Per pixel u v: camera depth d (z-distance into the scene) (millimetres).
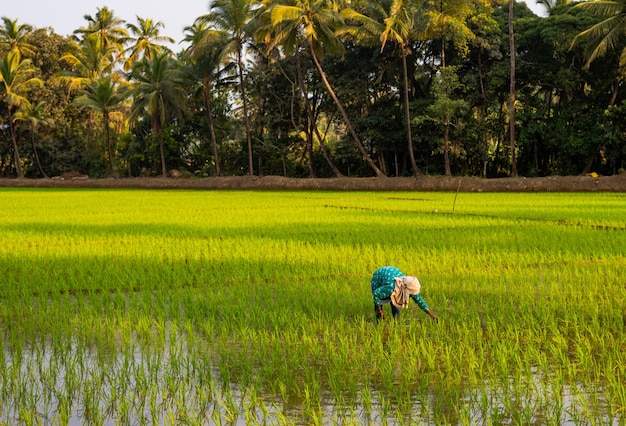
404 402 4965
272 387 5312
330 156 50125
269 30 38312
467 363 5805
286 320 7148
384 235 14562
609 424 4480
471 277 9695
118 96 51125
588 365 5676
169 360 6047
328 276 9883
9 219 19547
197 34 45375
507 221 17547
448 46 41062
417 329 6852
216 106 52469
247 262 11047
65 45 61969
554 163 42031
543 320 7074
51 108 57344
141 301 8406
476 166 45438
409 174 45906
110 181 48406
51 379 5578
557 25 38000
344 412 4805
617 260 10945
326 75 45000
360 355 6047
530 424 4531
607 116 37312
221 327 6961
